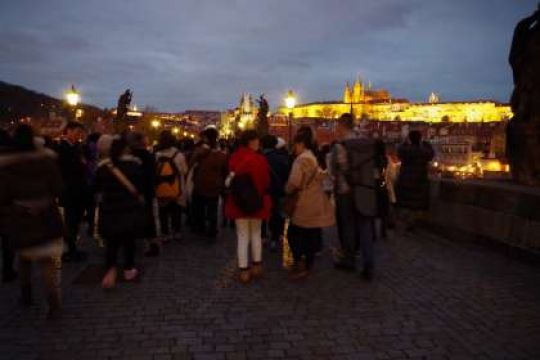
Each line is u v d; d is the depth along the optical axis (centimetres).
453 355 439
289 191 674
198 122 17775
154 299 591
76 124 779
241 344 460
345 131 709
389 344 462
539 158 905
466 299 594
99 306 563
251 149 676
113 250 631
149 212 818
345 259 739
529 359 432
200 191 966
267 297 604
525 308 562
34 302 577
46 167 513
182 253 858
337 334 486
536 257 748
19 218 501
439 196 1037
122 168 625
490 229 870
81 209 794
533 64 930
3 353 436
